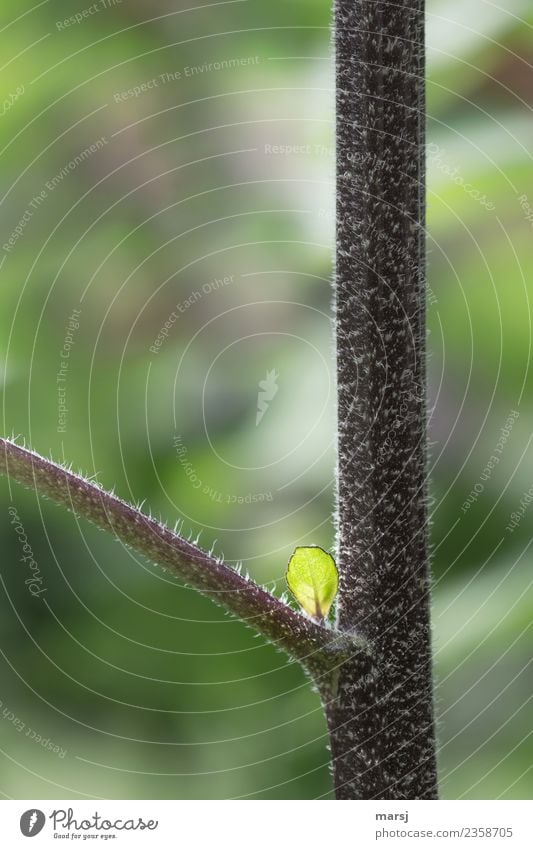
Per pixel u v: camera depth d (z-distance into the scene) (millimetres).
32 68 792
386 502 438
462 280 656
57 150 815
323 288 732
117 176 806
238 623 698
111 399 747
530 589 548
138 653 696
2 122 798
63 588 710
